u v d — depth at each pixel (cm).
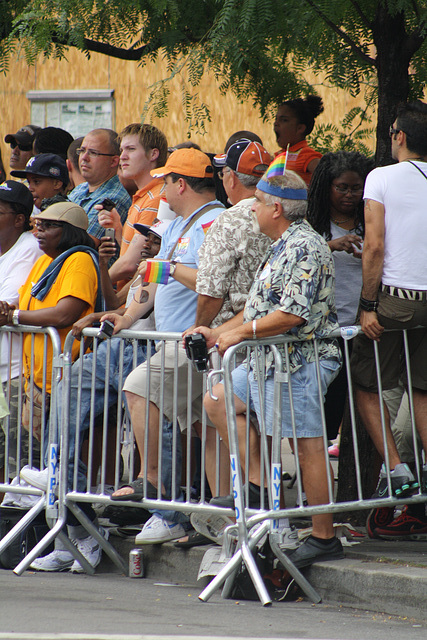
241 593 1688
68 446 1869
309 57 2172
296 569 1658
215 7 2059
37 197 2362
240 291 1745
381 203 1691
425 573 1581
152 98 2255
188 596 1697
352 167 1847
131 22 2111
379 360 1770
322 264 1631
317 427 1672
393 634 1416
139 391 1825
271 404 1666
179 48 2139
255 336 1620
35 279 2030
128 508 1891
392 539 1873
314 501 1680
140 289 1903
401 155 1741
